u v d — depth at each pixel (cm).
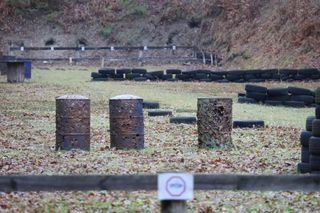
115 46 9100
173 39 9131
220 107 2669
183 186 1067
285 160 2425
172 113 4119
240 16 8638
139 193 1855
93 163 2336
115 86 6116
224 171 2173
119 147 2691
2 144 2859
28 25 9438
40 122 3725
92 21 9469
